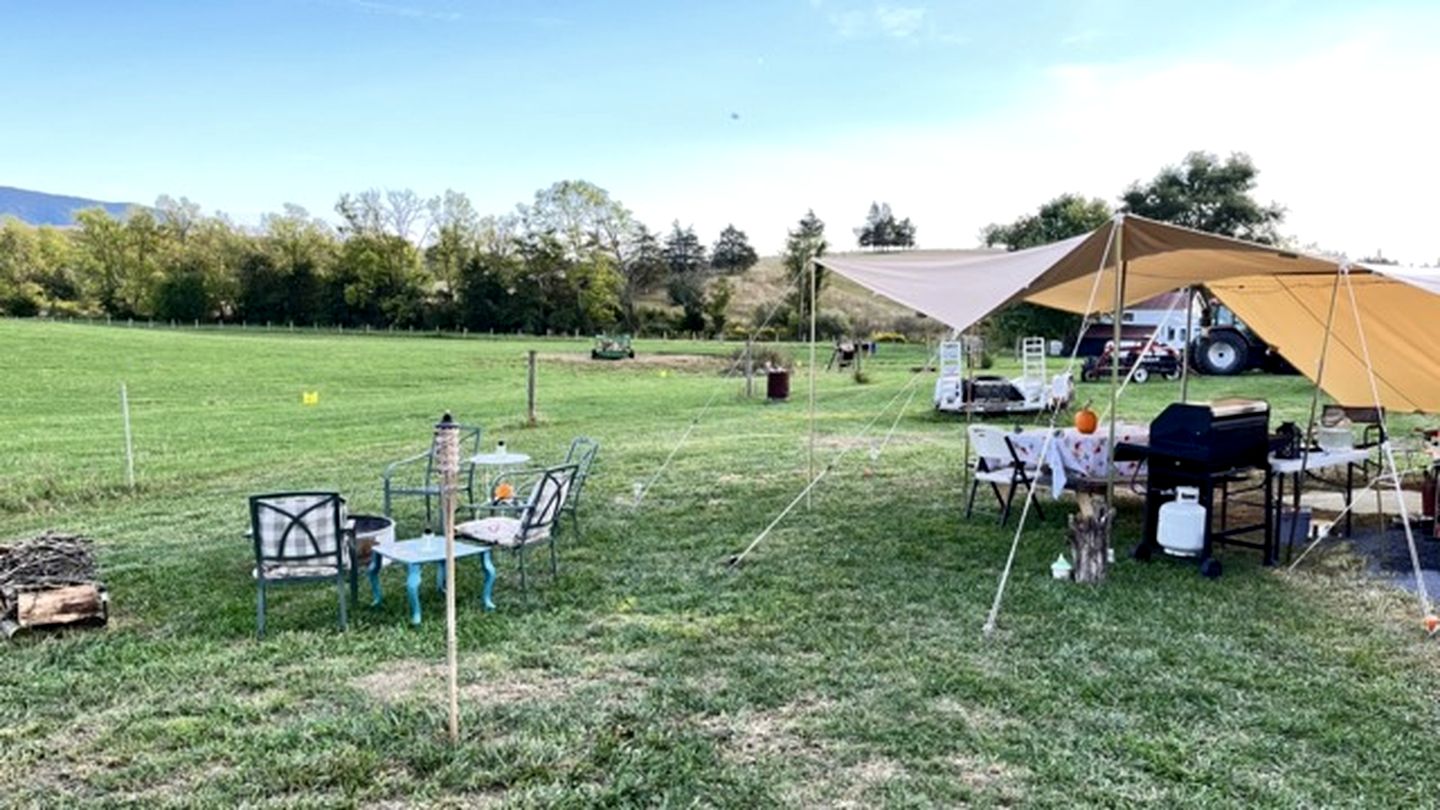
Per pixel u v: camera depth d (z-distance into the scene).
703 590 5.05
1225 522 6.28
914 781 2.93
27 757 3.10
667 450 10.21
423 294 54.69
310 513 4.35
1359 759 3.07
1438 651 4.03
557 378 25.03
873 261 6.97
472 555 4.94
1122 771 2.98
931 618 4.53
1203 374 18.19
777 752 3.14
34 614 4.34
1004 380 14.03
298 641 4.26
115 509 7.56
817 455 9.70
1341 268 5.34
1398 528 6.28
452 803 2.80
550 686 3.73
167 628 4.47
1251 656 3.97
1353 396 8.02
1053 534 6.22
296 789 2.89
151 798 2.83
